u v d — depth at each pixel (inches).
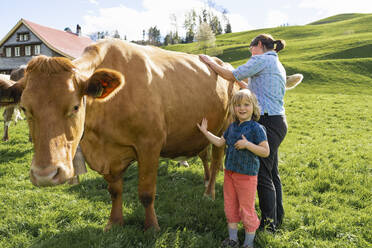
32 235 131.0
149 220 130.3
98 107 111.2
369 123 439.8
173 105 133.0
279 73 124.3
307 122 457.1
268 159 124.0
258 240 119.5
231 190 119.0
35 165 81.6
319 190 184.4
